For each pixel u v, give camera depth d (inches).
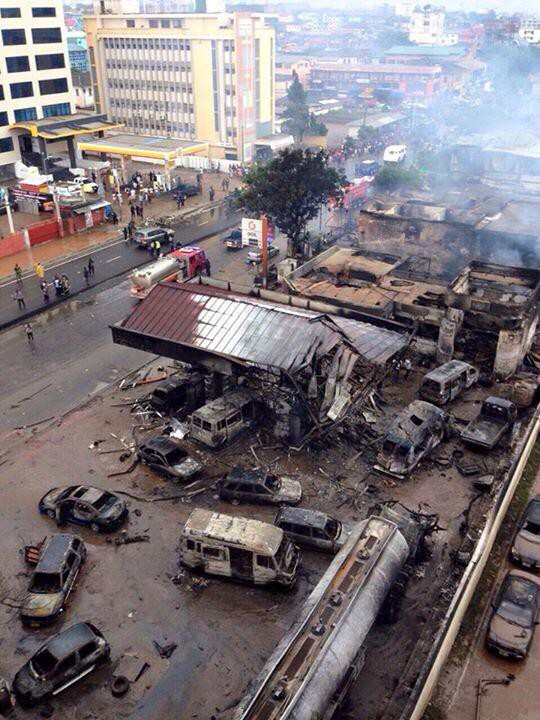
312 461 1199.6
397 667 810.2
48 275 2080.5
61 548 943.7
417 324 1551.4
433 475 1169.4
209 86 3457.2
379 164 3543.3
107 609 898.1
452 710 777.6
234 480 1090.7
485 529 942.4
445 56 6904.5
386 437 1181.7
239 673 807.1
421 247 2006.6
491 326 1438.2
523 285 1611.7
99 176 3014.3
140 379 1480.1
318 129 3996.1
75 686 792.9
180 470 1143.6
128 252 2288.4
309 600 782.5
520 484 1162.0
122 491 1128.2
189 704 771.4
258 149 3641.7
